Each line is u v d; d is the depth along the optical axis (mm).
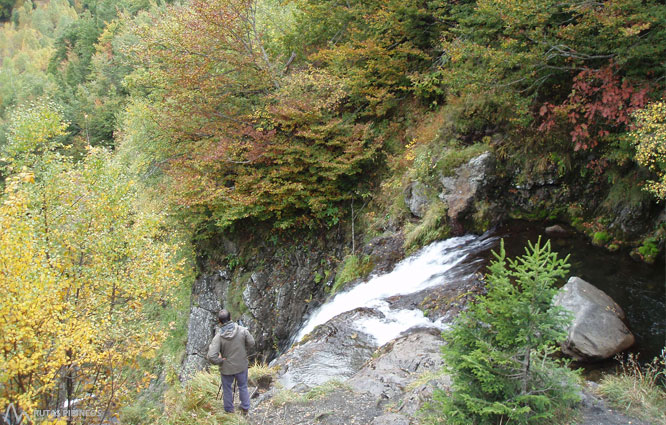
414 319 7734
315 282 11820
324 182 11844
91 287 7129
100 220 7379
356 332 7715
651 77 7762
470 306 4391
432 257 9484
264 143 11766
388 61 12008
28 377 5473
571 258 8289
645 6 7418
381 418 4930
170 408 5984
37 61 73688
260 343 12109
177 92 13445
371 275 9953
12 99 51406
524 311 3998
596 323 5898
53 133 8055
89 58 40094
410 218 10602
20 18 92188
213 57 12977
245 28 13422
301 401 5688
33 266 5227
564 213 9414
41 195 7355
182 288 14945
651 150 7219
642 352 5887
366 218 11602
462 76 9680
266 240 13023
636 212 8266
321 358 7066
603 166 8844
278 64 14406
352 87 12289
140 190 15672
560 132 9289
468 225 9844
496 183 9961
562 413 4391
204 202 12188
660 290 7090
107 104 28641
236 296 13078
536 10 8109
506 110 10039
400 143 11992
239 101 13641
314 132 11875
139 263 7336
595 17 7488
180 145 14398
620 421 4375
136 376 13297
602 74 7883
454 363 4348
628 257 8031
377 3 13070
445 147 10719
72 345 5629
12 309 4984
